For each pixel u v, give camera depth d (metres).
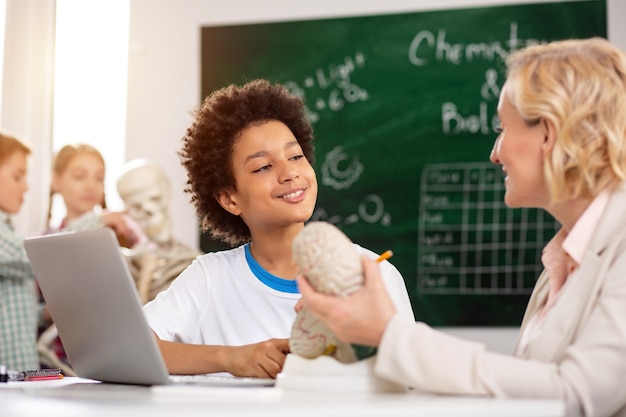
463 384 0.93
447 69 3.44
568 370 0.93
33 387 1.22
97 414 0.79
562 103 1.02
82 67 3.72
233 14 3.63
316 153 3.51
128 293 1.12
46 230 3.10
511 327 3.30
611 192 1.06
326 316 0.98
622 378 0.94
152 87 3.67
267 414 0.76
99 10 3.73
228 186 1.62
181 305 1.57
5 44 3.68
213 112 1.64
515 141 1.07
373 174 3.46
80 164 3.06
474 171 3.38
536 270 3.29
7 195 2.78
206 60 3.63
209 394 0.97
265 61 3.59
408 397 0.93
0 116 3.66
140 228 3.06
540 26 3.38
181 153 1.75
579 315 1.01
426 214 3.40
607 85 1.02
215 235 1.78
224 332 1.55
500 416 0.81
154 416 0.76
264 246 1.57
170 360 1.43
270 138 1.56
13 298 2.74
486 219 3.35
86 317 1.24
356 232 3.45
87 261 1.17
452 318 3.34
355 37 3.53
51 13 3.72
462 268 3.35
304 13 3.58
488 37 3.41
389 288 1.47
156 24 3.69
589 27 3.35
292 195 1.53
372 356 1.03
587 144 1.02
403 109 3.46
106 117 3.69
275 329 1.52
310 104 3.54
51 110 3.70
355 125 3.49
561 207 1.09
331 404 0.82
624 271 0.99
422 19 3.47
